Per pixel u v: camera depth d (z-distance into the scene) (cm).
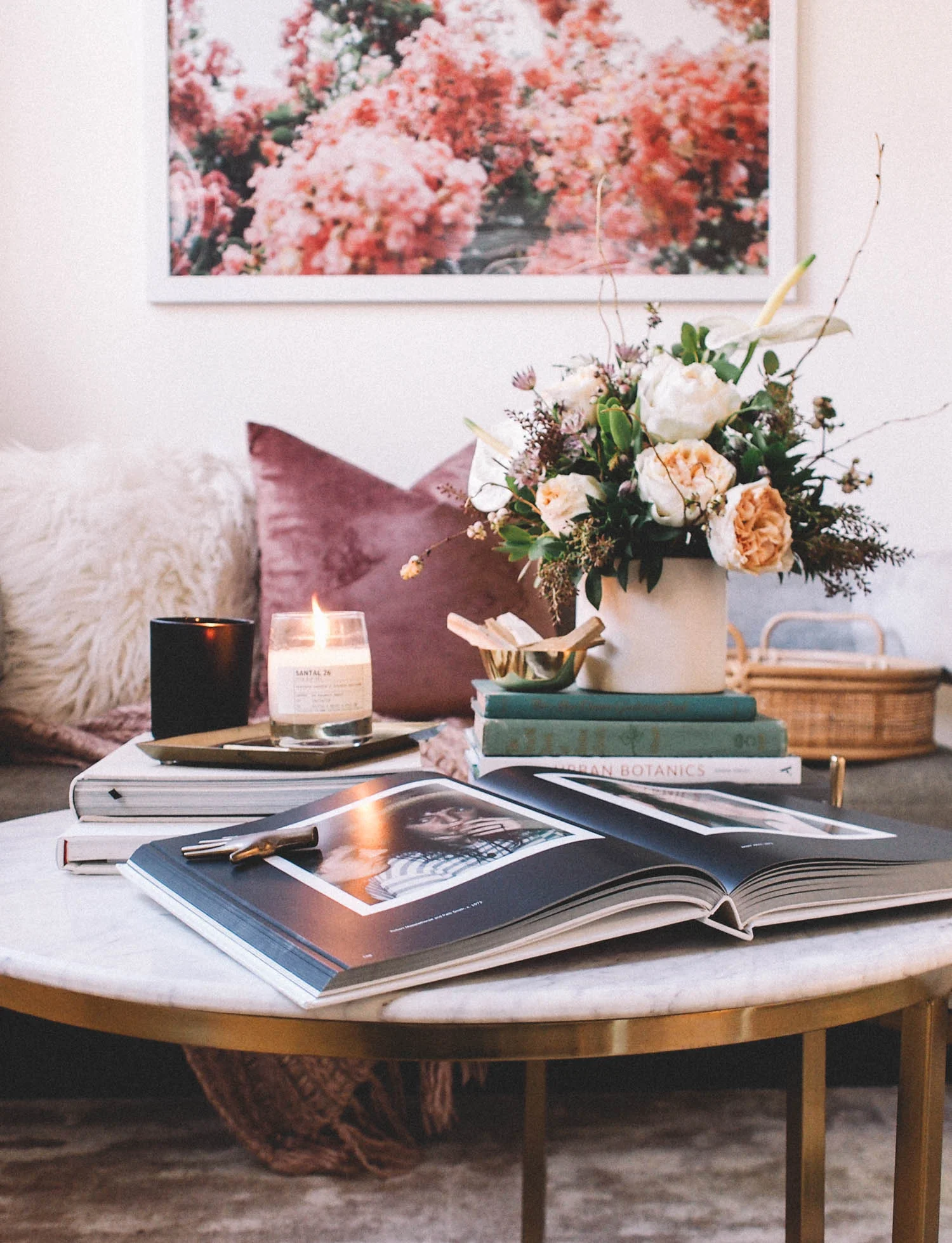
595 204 205
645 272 206
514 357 207
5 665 157
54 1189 122
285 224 204
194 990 48
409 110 204
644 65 204
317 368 207
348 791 71
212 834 65
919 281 207
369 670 83
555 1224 116
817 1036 75
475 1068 137
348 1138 127
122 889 65
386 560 162
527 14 203
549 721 83
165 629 87
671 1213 118
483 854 57
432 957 47
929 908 62
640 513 83
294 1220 116
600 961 52
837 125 206
